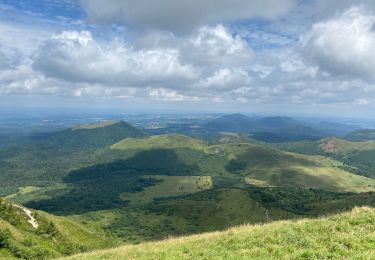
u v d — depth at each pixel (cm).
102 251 3212
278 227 2633
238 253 2180
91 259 2762
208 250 2327
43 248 5481
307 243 2194
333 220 2598
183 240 2945
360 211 2830
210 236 2850
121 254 2733
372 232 2291
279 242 2292
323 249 2058
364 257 1872
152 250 2648
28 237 6034
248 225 3100
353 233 2286
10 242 4803
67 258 3144
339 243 2144
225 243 2469
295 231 2448
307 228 2475
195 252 2344
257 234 2525
